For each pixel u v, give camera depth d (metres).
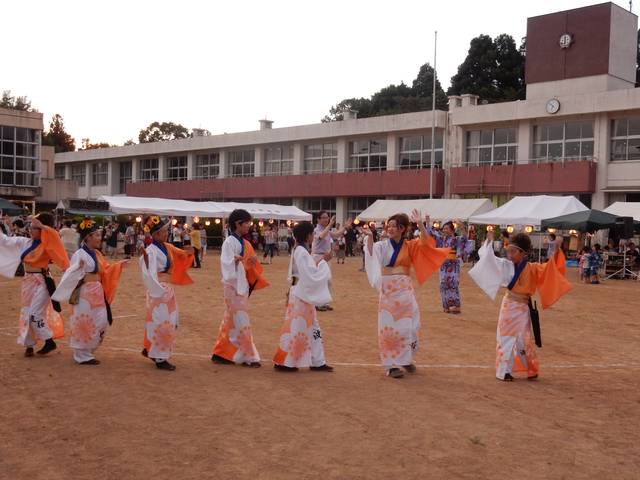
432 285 19.48
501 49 56.62
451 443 5.17
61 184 45.34
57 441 5.08
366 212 34.78
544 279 7.39
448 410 6.09
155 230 7.56
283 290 17.17
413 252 7.50
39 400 6.17
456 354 9.04
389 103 66.31
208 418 5.72
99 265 7.74
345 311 13.30
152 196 55.38
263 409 6.02
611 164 31.48
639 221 24.59
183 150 52.84
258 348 9.25
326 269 7.65
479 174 35.66
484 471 4.61
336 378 7.31
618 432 5.55
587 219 21.97
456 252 13.25
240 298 7.84
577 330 11.54
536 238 30.53
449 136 37.88
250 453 4.88
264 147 48.75
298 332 7.54
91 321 7.67
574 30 33.00
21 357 8.07
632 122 31.09
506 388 7.03
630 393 6.93
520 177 34.03
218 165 51.88
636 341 10.54
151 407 6.01
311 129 44.22
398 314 7.39
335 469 4.59
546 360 8.86
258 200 49.31
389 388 6.88
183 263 7.84
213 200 51.12
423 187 38.44
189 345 9.31
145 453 4.85
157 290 7.43
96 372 7.30
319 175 44.00
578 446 5.18
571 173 32.09
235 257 7.71
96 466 4.59
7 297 14.51
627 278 23.88
